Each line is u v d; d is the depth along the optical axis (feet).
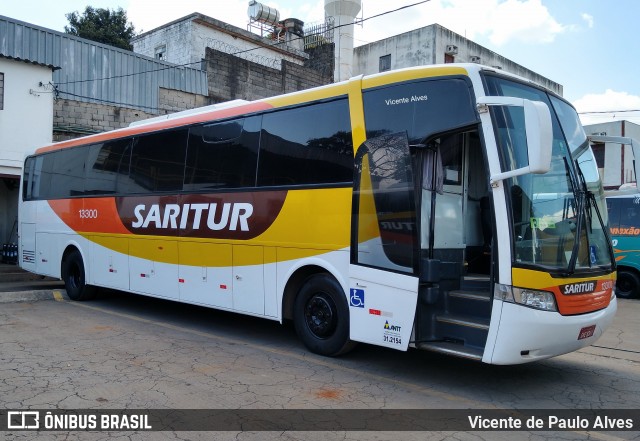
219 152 26.76
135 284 31.53
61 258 38.32
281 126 23.97
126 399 16.92
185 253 28.09
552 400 17.71
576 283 17.40
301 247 22.41
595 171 20.70
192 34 81.82
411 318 18.53
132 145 32.45
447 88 18.62
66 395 17.19
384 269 19.40
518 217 16.98
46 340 24.81
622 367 22.13
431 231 19.49
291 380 19.20
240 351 23.38
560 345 17.15
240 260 25.11
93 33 107.34
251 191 24.75
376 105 20.51
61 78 57.82
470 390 18.58
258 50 89.86
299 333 23.12
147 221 30.73
